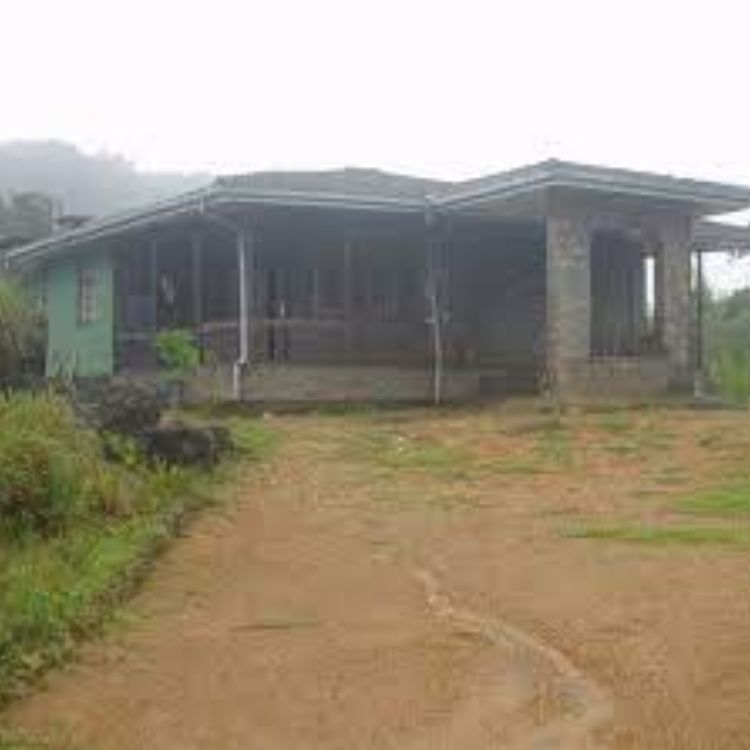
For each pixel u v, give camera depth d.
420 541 12.72
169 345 26.91
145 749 7.69
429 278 28.05
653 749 7.41
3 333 25.30
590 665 8.80
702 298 32.06
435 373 27.52
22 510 12.09
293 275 27.95
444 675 8.79
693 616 9.68
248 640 9.68
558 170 24.36
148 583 11.25
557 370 25.17
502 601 10.41
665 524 13.08
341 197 26.11
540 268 29.45
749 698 8.07
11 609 9.60
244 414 24.34
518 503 14.62
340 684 8.69
